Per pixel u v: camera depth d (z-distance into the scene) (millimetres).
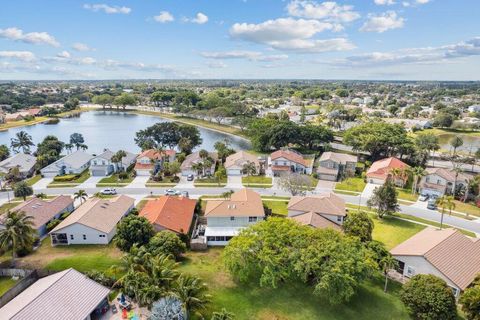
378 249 42125
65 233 51844
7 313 31984
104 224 53812
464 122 172000
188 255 49000
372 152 110500
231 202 58594
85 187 81188
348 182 85438
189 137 118750
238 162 91188
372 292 40156
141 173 90438
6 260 47188
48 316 31438
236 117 171500
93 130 165875
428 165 105125
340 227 54688
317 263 37000
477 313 32094
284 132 117688
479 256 44031
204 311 35688
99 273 41375
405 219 63938
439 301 33125
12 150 121875
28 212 56000
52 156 100188
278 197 74688
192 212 61281
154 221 51719
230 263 39750
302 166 93375
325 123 171875
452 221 63125
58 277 36000
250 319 35000
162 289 34438
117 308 36438
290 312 36188
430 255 41312
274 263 37812
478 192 73750
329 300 37469
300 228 43281
